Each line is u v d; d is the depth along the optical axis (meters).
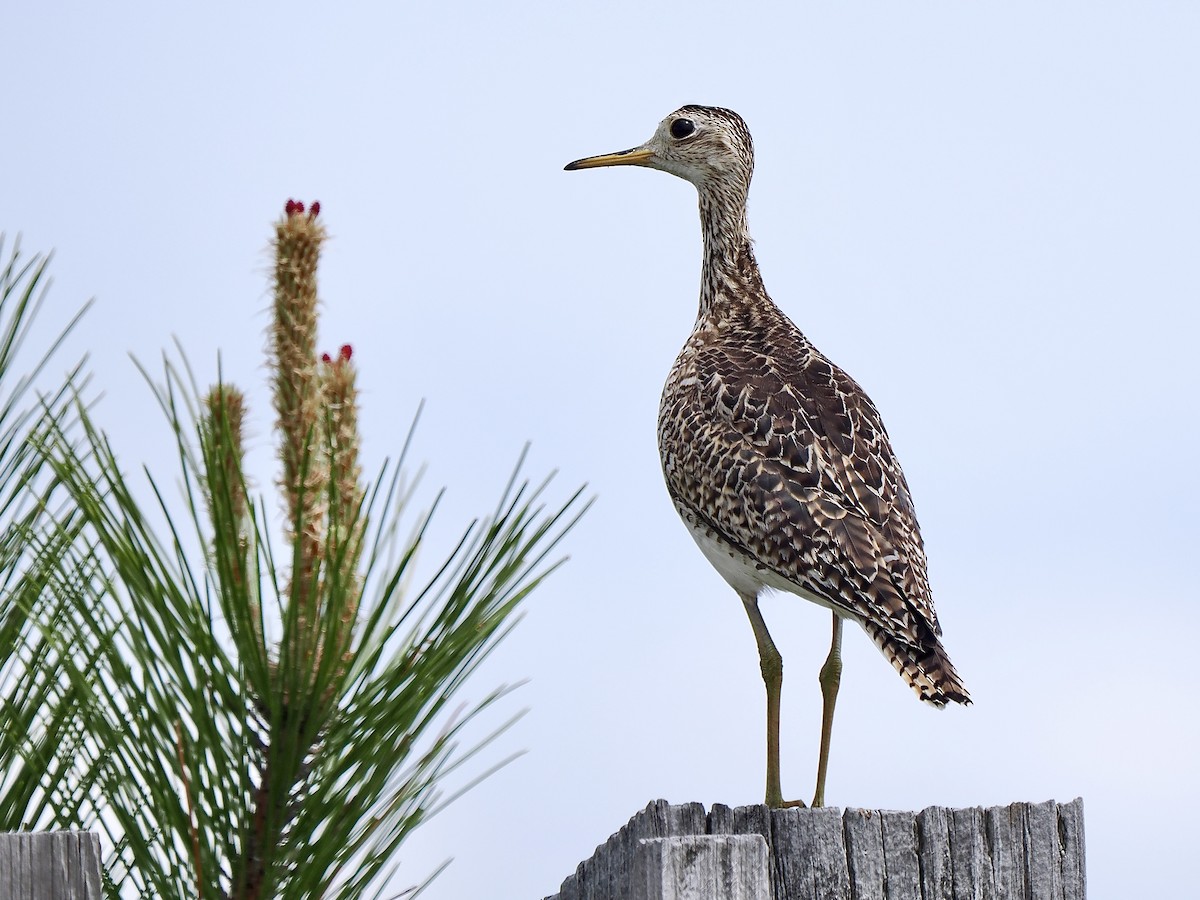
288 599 4.88
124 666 4.78
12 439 5.32
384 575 4.73
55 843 4.62
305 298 4.99
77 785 5.29
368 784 4.84
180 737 4.77
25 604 5.09
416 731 4.84
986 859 7.17
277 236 4.97
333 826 4.84
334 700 4.79
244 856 4.88
